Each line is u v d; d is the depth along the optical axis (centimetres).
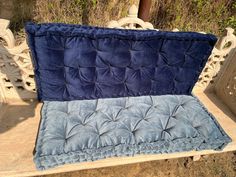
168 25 344
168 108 176
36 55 146
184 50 168
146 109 172
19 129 159
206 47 170
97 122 156
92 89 172
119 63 163
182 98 190
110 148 143
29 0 287
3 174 135
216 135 162
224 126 188
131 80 175
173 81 185
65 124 151
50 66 152
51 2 286
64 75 160
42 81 160
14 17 288
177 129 159
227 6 361
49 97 169
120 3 304
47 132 144
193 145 158
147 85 181
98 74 165
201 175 199
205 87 221
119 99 180
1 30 143
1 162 138
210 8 349
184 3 338
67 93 169
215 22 360
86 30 146
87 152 139
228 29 184
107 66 162
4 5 287
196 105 183
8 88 175
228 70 203
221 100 216
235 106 199
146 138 151
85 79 165
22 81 171
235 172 204
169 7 340
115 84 174
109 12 304
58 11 291
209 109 204
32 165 140
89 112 163
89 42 148
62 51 147
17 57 158
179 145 155
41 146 137
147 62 168
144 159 159
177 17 338
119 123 157
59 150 136
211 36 167
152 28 178
